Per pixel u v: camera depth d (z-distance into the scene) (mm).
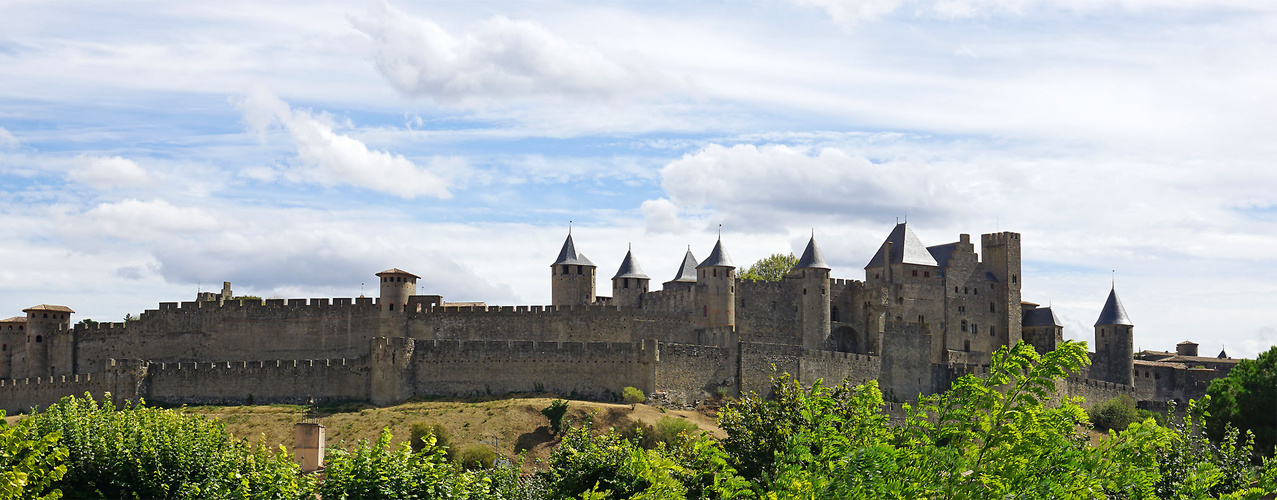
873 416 47812
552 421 139000
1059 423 46500
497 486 79875
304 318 168750
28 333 173875
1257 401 138625
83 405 94125
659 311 171375
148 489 79938
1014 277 198125
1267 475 51844
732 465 91938
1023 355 47031
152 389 156000
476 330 166500
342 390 154500
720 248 176625
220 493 78500
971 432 46594
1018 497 44656
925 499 44375
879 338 181625
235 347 169625
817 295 182125
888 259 191375
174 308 171750
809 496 43625
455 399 151500
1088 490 45250
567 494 78188
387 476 68250
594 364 154500
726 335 168125
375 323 166500
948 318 191750
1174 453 63062
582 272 179000
